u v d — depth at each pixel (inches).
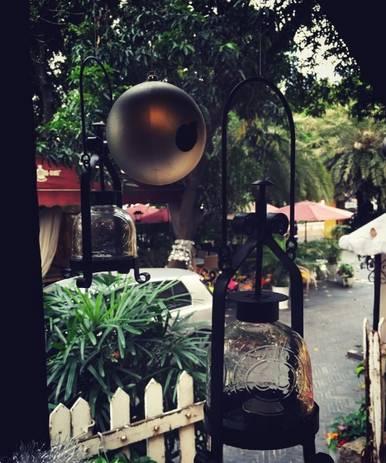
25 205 49.7
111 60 332.8
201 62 348.5
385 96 36.4
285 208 500.4
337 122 641.0
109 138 55.0
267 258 487.2
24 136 49.2
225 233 34.6
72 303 125.6
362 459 154.2
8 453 49.1
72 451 48.3
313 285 611.5
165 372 124.6
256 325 39.3
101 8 307.6
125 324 115.4
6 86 47.6
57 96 403.2
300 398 37.4
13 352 49.7
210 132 396.8
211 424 34.3
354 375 291.4
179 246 430.9
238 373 37.9
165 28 343.6
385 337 221.8
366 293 562.9
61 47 384.8
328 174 636.7
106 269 64.1
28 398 50.6
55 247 373.7
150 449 115.4
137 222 548.1
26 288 50.3
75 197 328.5
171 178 56.8
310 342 365.4
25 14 48.4
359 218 627.8
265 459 185.9
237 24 303.7
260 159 471.2
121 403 110.8
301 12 189.3
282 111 389.4
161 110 51.9
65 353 109.3
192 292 268.7
